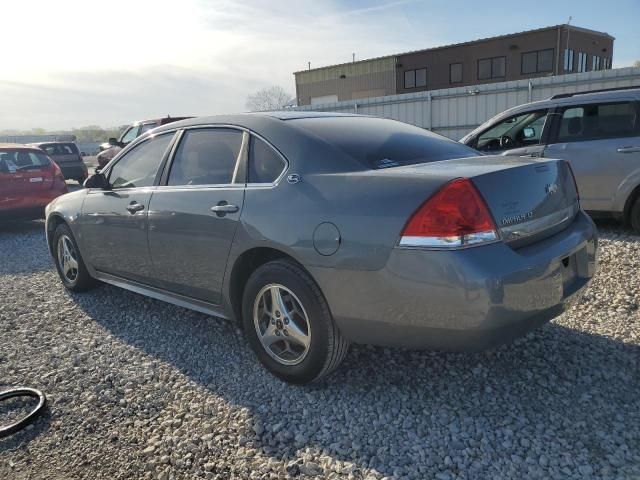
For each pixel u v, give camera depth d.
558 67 29.95
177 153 3.83
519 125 6.92
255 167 3.24
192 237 3.46
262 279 3.06
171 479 2.38
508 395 2.89
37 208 9.06
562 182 3.09
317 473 2.36
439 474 2.30
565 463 2.32
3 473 2.48
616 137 6.15
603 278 4.61
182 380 3.26
